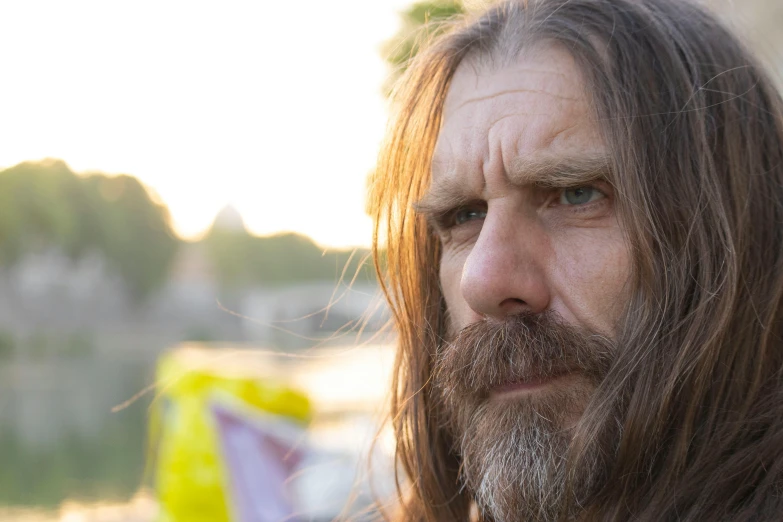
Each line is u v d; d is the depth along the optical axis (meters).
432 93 1.37
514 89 1.14
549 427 1.06
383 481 1.78
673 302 1.06
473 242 1.22
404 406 1.45
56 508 6.60
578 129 1.09
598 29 1.13
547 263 1.10
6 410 12.45
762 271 1.10
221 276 29.80
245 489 3.13
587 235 1.09
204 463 3.24
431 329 1.39
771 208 1.13
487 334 1.10
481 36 1.23
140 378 16.83
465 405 1.16
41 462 8.59
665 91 1.12
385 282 1.50
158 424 3.55
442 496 1.40
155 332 26.69
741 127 1.14
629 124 1.08
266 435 3.22
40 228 26.45
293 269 21.47
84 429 10.83
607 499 1.03
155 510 6.49
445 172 1.21
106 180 28.64
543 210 1.12
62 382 16.09
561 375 1.07
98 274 28.20
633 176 1.07
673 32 1.16
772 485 0.98
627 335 1.05
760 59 1.25
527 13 1.20
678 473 1.02
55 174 26.91
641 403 1.02
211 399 3.32
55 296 26.67
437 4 1.76
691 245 1.07
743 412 1.03
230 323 21.97
